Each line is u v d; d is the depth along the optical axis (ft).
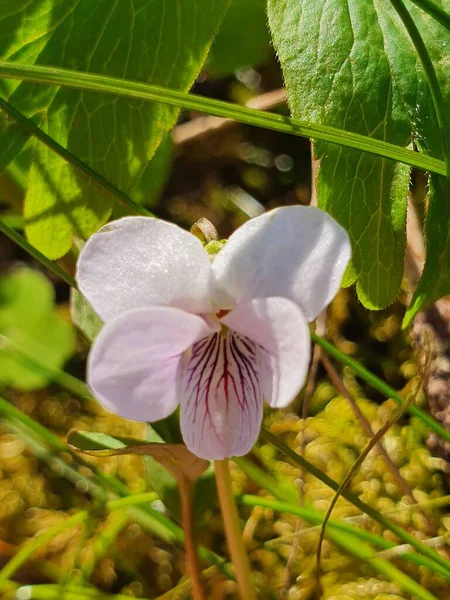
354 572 0.18
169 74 0.17
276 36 0.15
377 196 0.15
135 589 0.19
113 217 0.18
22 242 0.15
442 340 0.20
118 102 0.17
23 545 0.19
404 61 0.15
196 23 0.17
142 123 0.17
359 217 0.15
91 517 0.18
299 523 0.18
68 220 0.18
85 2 0.17
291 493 0.19
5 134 0.17
